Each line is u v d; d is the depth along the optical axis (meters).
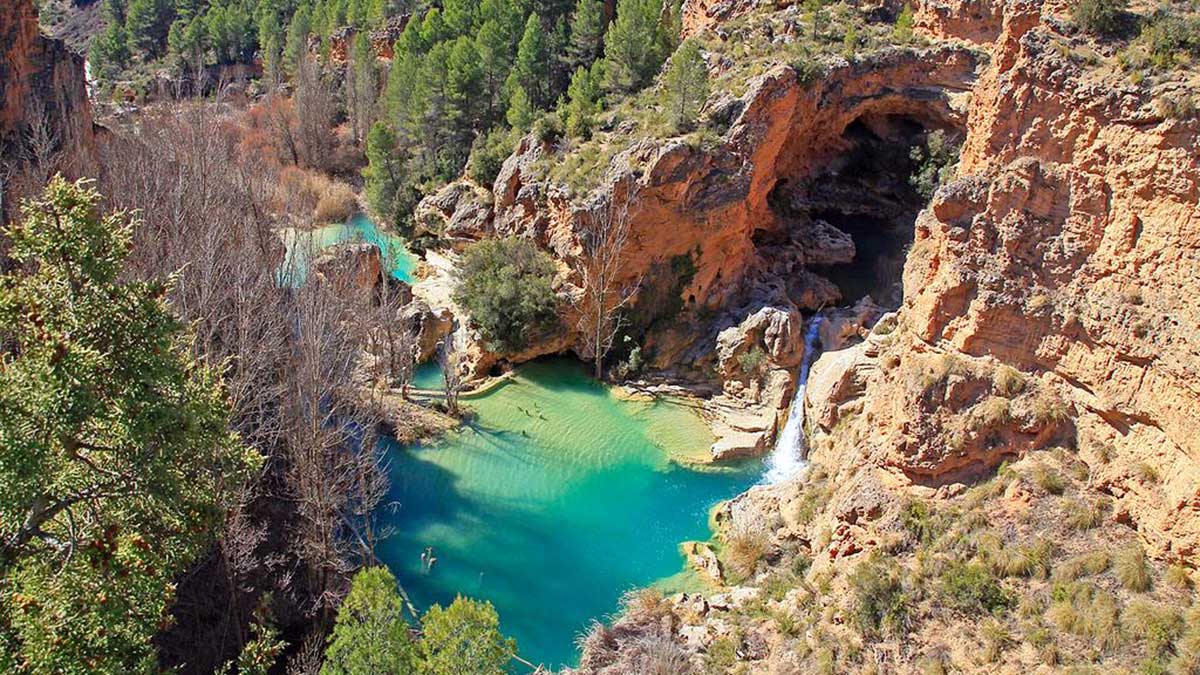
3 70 59.59
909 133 73.75
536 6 95.56
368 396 51.75
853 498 34.62
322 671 24.09
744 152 58.41
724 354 55.81
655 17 75.75
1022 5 32.03
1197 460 26.59
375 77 106.56
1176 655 25.23
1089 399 30.39
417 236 76.62
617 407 55.09
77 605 18.91
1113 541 28.62
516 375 58.16
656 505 46.31
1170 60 29.02
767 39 68.69
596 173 57.75
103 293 19.00
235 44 128.88
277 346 44.62
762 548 39.25
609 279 55.56
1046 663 26.56
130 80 126.38
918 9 68.69
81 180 20.02
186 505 21.36
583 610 38.81
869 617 30.27
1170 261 28.06
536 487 47.50
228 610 34.47
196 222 51.44
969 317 32.84
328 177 97.88
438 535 43.41
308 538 36.66
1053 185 31.23
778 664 30.98
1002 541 30.17
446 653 23.19
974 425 31.86
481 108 83.88
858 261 68.38
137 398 19.11
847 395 43.97
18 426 17.78
